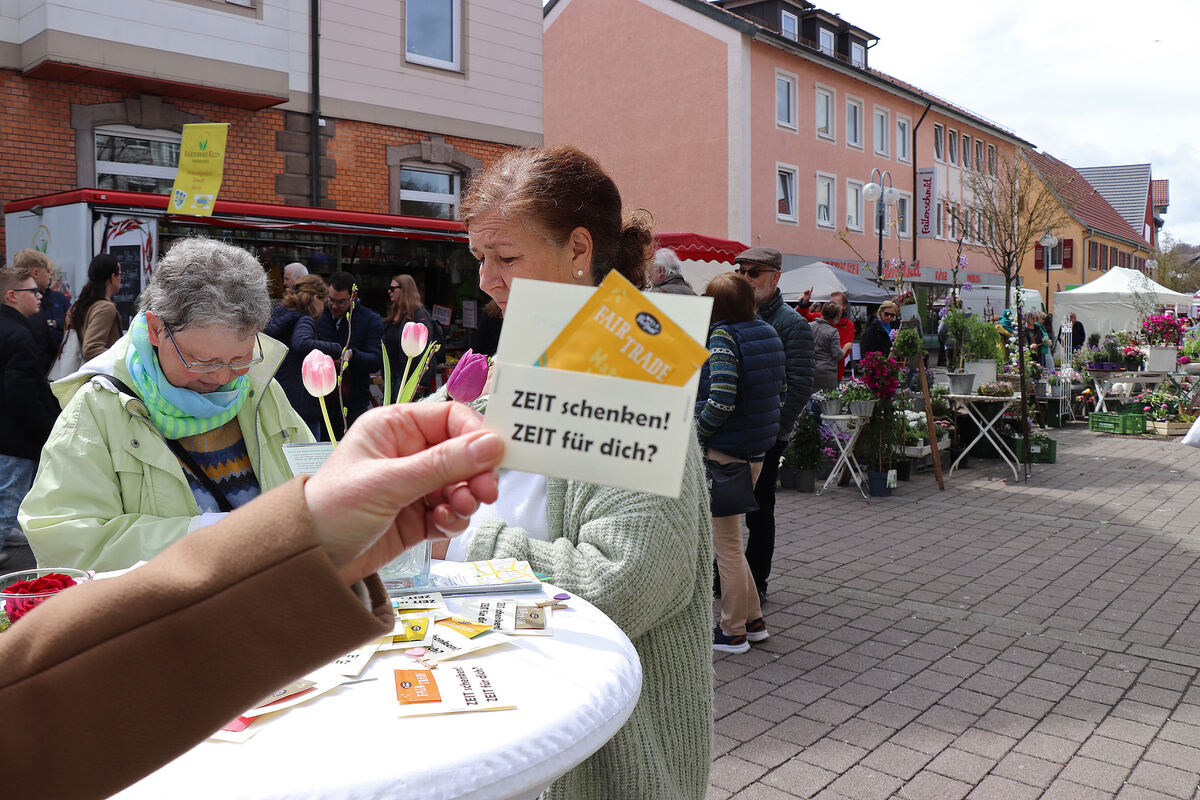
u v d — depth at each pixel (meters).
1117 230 46.12
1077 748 3.44
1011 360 12.62
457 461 0.62
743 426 4.27
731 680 4.08
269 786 0.83
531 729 0.96
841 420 8.45
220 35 10.38
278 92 10.90
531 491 1.65
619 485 0.65
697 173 23.38
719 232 23.06
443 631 1.23
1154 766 3.30
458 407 0.70
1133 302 20.88
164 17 9.96
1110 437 13.48
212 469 2.12
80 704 0.58
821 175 25.27
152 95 10.49
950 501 8.31
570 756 0.97
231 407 2.09
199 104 10.92
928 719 3.69
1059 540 6.80
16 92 9.62
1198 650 4.49
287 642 0.59
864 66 28.23
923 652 4.44
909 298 13.18
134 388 1.97
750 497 4.27
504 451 0.65
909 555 6.30
